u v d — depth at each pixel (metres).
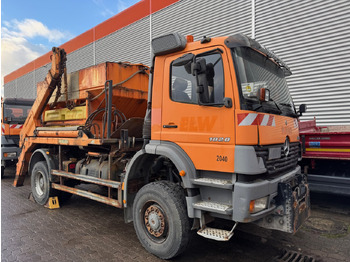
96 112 4.70
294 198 3.12
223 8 9.52
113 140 4.42
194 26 10.34
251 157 2.82
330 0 7.30
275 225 3.12
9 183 8.26
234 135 2.93
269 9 8.45
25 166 6.88
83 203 6.08
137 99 5.03
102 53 14.27
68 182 5.62
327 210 5.30
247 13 8.94
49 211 5.48
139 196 3.70
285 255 3.52
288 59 8.15
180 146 3.38
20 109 9.41
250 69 3.21
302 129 5.75
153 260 3.43
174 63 3.53
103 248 3.77
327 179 5.08
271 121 3.20
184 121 3.37
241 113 2.88
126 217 3.94
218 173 3.12
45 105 5.95
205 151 3.14
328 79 7.43
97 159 4.98
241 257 3.48
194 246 3.81
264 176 3.10
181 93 3.43
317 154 5.02
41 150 5.93
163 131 3.59
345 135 4.71
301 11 7.81
